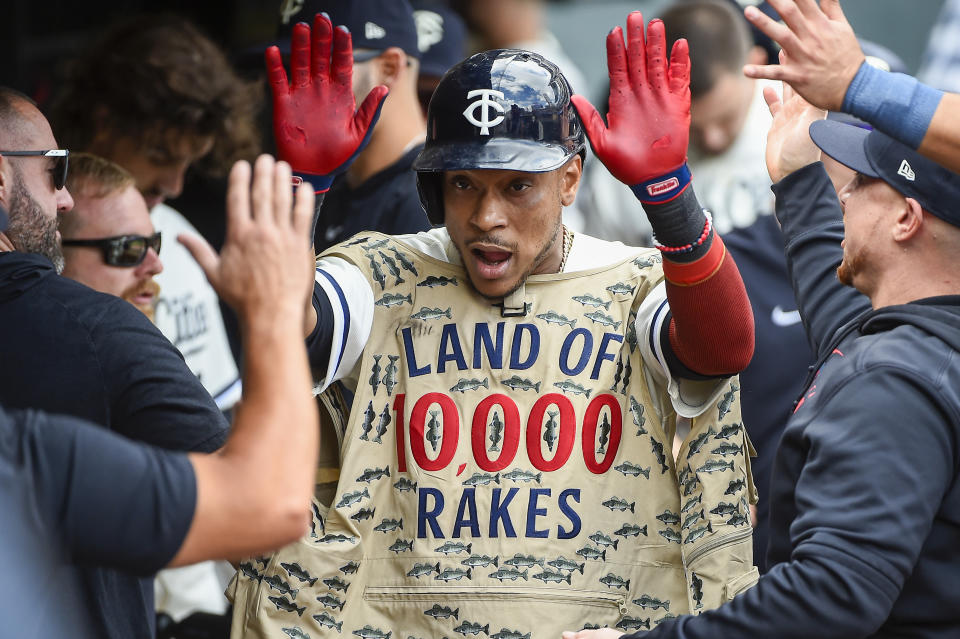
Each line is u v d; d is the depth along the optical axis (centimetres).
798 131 580
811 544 436
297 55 487
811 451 454
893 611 452
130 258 695
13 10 1305
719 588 514
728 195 907
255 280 377
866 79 448
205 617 743
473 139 499
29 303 514
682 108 483
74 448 354
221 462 365
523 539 511
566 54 1480
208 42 861
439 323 531
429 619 514
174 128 823
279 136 488
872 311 482
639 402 527
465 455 520
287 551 518
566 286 533
